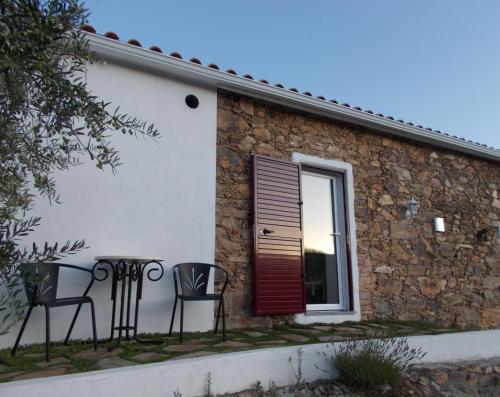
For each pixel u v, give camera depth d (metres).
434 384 3.56
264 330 4.58
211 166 4.86
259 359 3.11
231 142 5.08
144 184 4.41
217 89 5.09
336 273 5.68
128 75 4.52
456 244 6.77
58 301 3.22
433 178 6.79
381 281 5.85
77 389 2.39
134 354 3.23
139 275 3.91
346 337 4.04
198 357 3.01
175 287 4.21
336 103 5.65
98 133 2.06
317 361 3.37
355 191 5.89
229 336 4.11
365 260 5.77
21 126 1.85
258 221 4.98
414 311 6.04
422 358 3.92
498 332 4.61
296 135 5.57
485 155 7.41
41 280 1.82
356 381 3.27
